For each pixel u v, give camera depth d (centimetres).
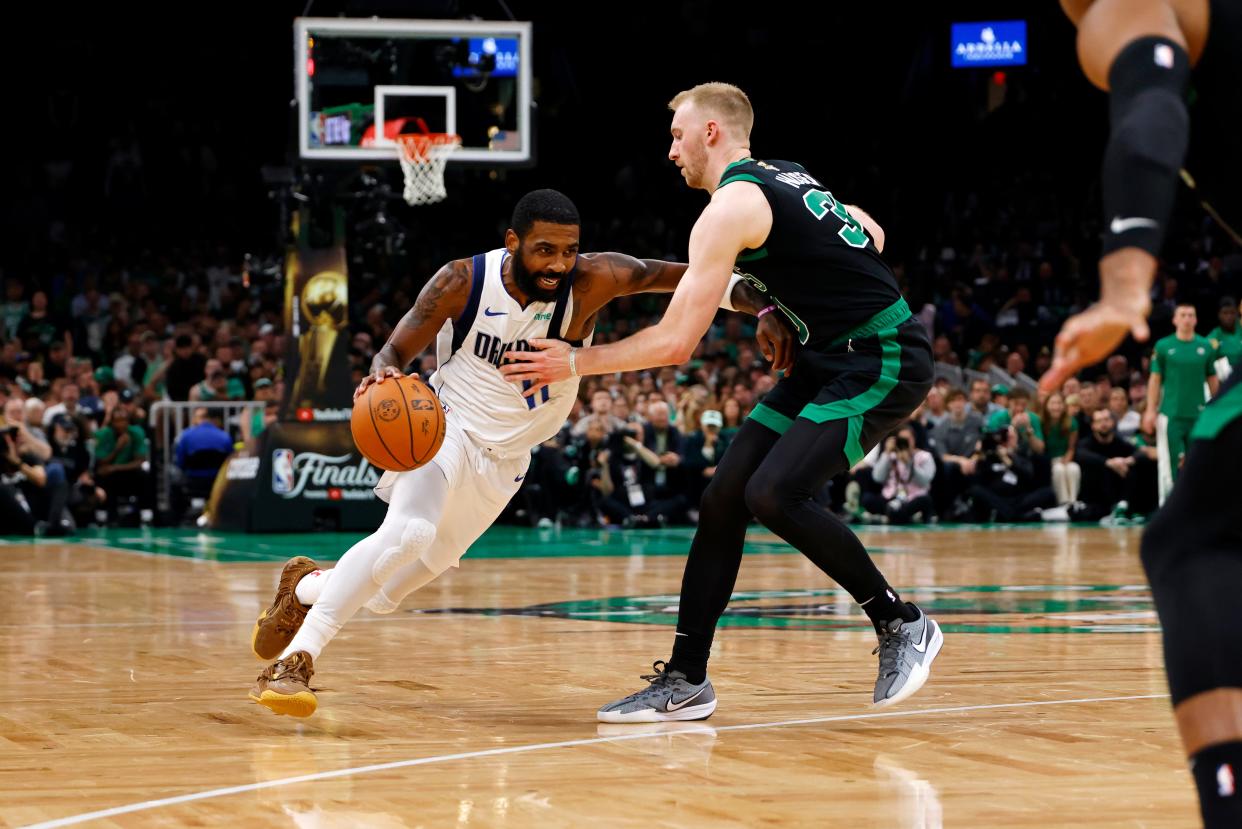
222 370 1482
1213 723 170
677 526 1402
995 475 1485
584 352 371
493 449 394
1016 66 2420
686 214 2464
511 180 2497
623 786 309
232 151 2411
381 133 1190
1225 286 1972
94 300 1830
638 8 2519
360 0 1206
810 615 661
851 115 2541
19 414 1271
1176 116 166
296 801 295
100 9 2398
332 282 1264
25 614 665
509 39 1205
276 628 400
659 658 519
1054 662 505
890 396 385
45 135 2369
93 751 349
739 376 1532
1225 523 178
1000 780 315
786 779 316
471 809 287
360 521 1280
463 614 668
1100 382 1588
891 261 2377
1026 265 2147
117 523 1395
